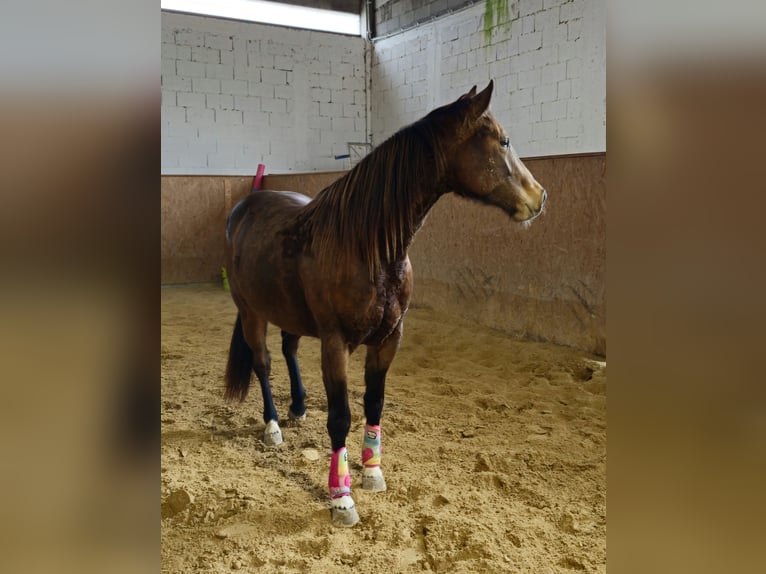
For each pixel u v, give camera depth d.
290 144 9.55
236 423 2.77
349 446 2.53
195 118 8.86
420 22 8.80
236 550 1.73
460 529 1.82
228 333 4.72
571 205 3.93
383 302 1.88
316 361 3.91
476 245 4.72
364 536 1.82
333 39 9.64
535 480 2.17
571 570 1.63
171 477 2.18
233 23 8.95
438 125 1.84
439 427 2.71
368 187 1.84
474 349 4.11
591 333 3.88
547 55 6.96
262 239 2.21
